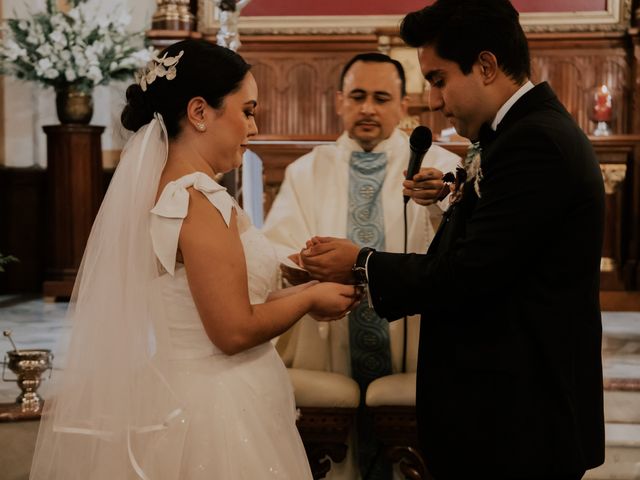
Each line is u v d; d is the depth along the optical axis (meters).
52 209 7.85
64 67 7.57
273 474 2.38
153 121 2.48
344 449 3.63
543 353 2.33
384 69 3.81
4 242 8.56
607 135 7.50
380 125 3.82
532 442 2.33
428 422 2.50
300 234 3.81
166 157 2.47
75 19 7.61
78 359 2.44
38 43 7.52
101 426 2.37
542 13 8.34
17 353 4.21
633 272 7.65
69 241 7.83
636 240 7.65
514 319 2.36
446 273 2.35
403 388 3.56
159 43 8.22
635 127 8.17
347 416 3.60
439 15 2.41
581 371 2.38
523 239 2.28
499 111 2.42
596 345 2.41
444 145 6.61
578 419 2.36
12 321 6.91
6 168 8.50
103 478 2.35
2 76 8.52
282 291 2.75
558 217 2.29
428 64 2.46
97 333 2.41
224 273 2.33
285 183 3.94
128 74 7.76
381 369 3.80
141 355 2.38
